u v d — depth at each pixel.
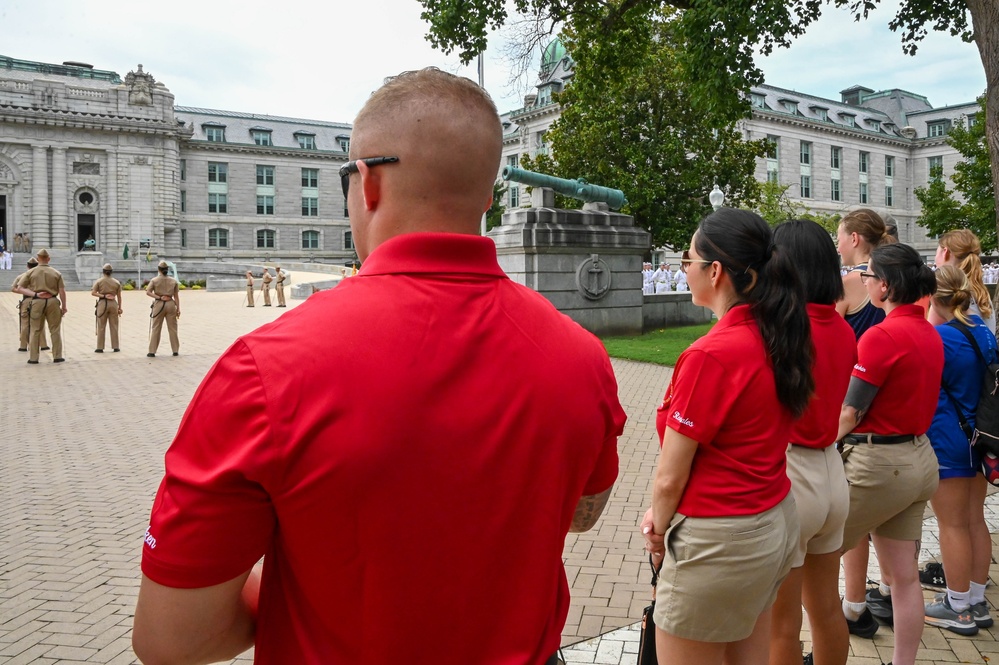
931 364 3.01
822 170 65.50
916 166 73.06
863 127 70.94
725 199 29.50
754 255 2.28
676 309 21.38
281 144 77.25
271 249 75.56
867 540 3.54
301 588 1.17
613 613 4.00
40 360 15.20
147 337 19.94
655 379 12.03
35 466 7.24
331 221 78.56
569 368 1.33
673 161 27.92
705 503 2.25
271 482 1.08
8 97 59.75
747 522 2.21
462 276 1.27
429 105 1.31
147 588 1.10
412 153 1.30
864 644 3.53
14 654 3.64
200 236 72.44
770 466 2.26
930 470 3.04
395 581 1.13
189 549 1.07
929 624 3.68
